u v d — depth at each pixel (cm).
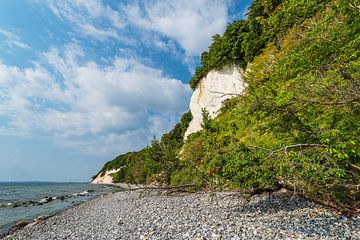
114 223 1423
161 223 1219
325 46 939
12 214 2633
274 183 1209
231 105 1295
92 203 2958
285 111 998
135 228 1190
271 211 1238
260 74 1572
